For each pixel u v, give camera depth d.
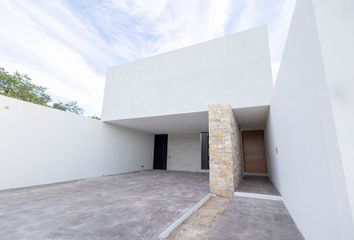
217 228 2.51
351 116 1.11
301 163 2.12
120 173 9.14
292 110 2.45
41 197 4.16
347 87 1.15
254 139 9.59
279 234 2.28
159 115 6.73
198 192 4.85
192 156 11.04
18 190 4.76
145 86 7.27
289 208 3.08
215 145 5.03
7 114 4.86
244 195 4.45
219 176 4.77
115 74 8.26
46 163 5.78
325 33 1.28
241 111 5.83
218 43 6.05
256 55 5.41
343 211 1.06
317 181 1.58
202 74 6.11
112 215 3.01
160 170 11.30
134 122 8.42
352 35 1.18
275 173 5.10
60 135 6.29
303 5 1.69
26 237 2.22
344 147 1.08
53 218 2.86
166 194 4.59
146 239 2.20
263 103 5.07
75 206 3.50
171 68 6.79
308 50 1.61
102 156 8.12
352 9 1.21
